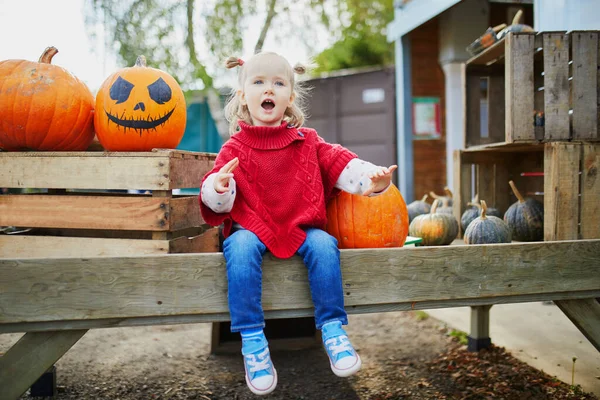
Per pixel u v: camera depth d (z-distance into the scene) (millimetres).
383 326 4504
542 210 3445
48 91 2674
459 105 7508
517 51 2891
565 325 4027
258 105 2330
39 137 2699
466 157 4145
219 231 3199
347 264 2207
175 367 3484
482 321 3670
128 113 2693
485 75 4219
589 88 2875
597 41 2871
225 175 2027
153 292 2051
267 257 2148
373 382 3246
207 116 10648
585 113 2875
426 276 2275
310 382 3252
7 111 2629
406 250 2252
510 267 2367
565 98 2875
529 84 2902
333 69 17688
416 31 7766
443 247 2293
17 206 2557
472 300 2365
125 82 2740
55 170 2523
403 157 7871
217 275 2100
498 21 7336
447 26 7426
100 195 2779
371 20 16844
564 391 2904
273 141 2322
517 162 4270
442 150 8008
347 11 13523
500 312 4430
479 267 2332
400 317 4762
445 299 2307
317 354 3756
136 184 2447
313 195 2279
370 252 2223
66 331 2043
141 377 3297
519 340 3758
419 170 7945
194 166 2705
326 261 2088
